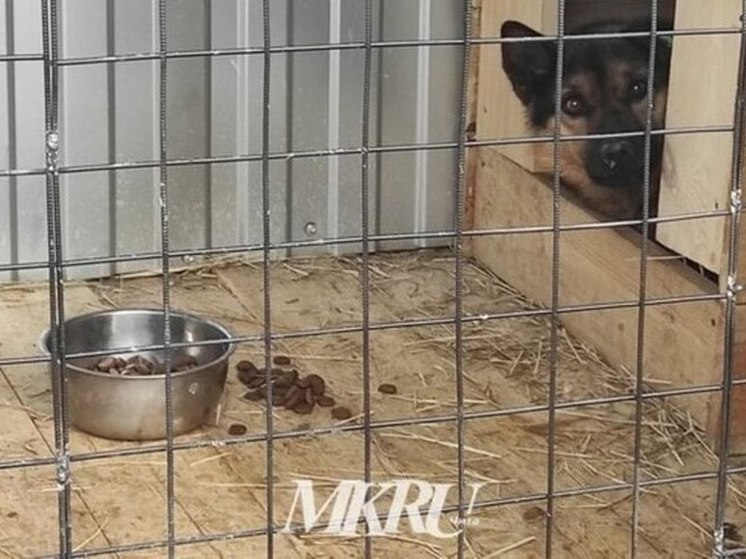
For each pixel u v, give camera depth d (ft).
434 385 10.02
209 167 11.66
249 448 9.02
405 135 12.06
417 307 11.26
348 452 9.02
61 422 6.40
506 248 11.65
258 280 11.57
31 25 11.07
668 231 9.61
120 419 8.99
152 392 8.98
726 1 8.89
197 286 11.48
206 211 11.74
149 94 11.41
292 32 11.60
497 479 8.80
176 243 11.72
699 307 9.39
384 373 10.15
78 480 8.60
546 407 7.13
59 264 6.32
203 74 11.50
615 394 9.93
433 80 12.01
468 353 10.49
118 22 11.20
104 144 11.39
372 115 11.94
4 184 11.28
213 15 11.41
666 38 9.96
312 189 11.96
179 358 9.72
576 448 9.20
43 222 11.41
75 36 11.12
